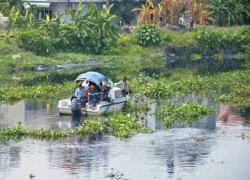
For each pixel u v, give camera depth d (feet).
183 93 315.78
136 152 214.07
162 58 490.08
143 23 520.01
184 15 526.16
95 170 197.16
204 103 291.17
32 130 234.58
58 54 455.63
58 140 226.99
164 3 522.47
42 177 191.11
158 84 318.45
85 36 472.85
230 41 509.76
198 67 435.53
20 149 216.33
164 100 297.94
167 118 255.09
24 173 194.49
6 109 278.05
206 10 538.47
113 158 207.72
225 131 240.12
